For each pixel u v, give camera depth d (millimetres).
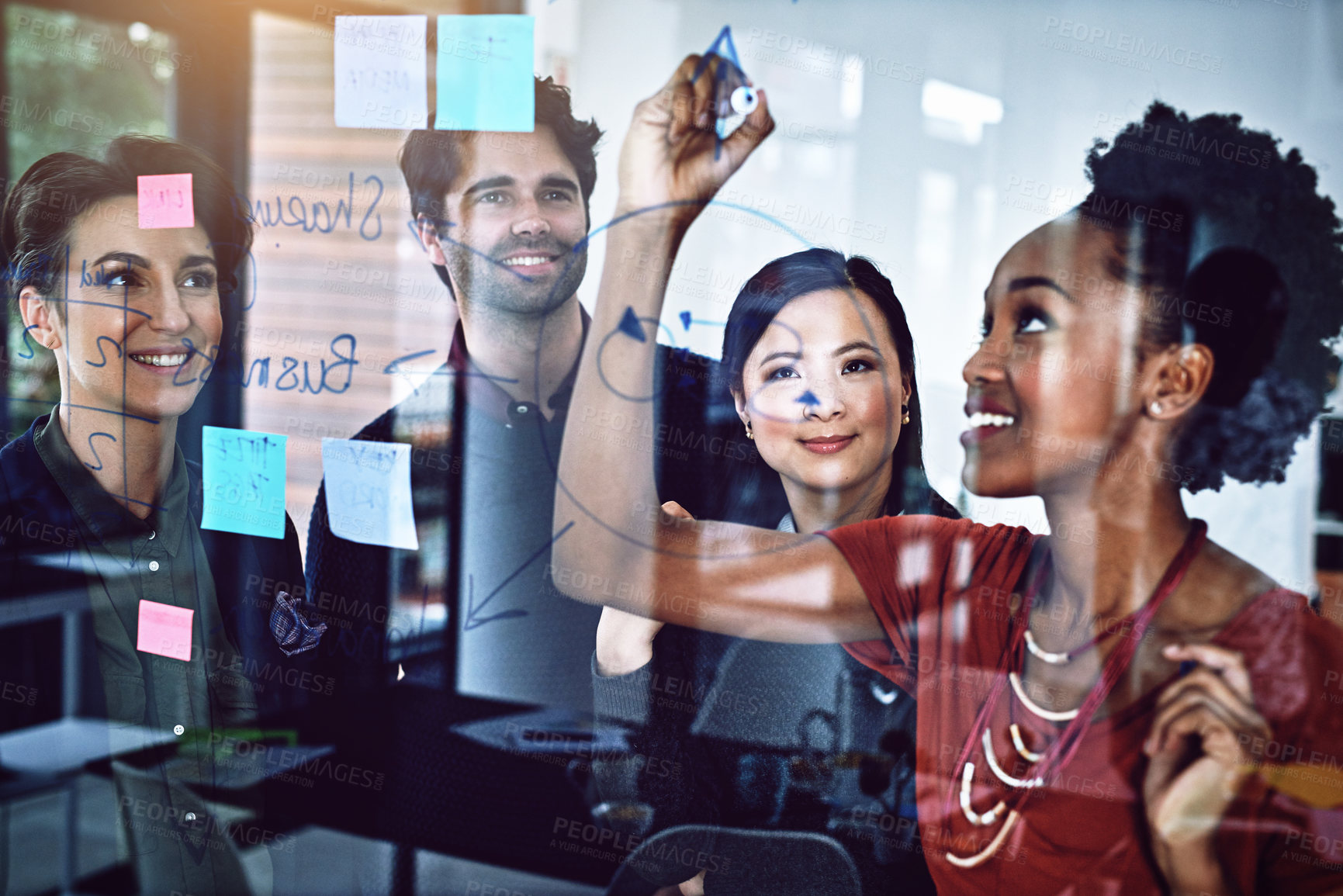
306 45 1211
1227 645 994
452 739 1235
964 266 1029
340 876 1307
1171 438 995
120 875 1417
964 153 1020
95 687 1409
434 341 1197
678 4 1071
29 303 1370
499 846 1226
